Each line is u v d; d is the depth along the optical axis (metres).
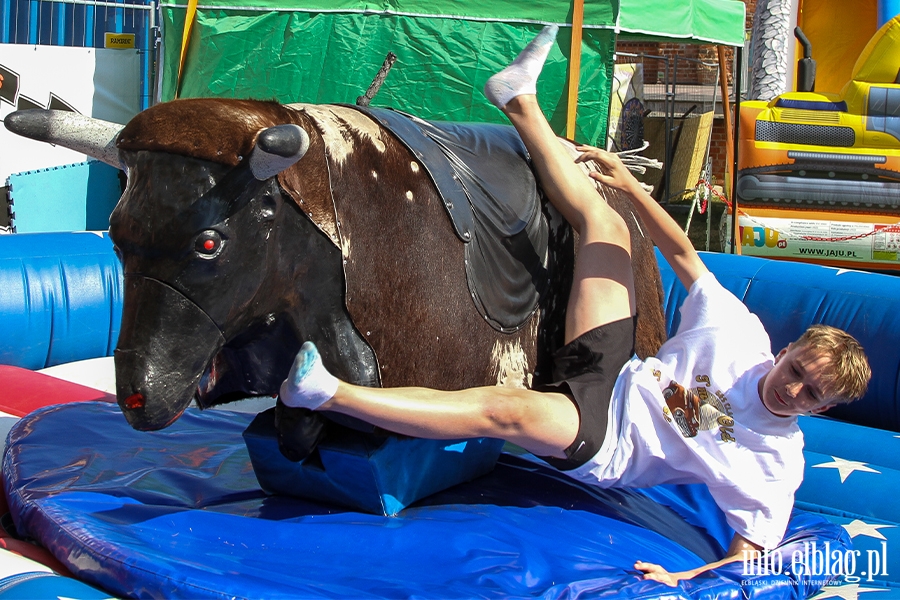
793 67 10.23
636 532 2.73
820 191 7.47
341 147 2.41
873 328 4.31
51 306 4.59
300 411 2.42
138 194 2.14
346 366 2.40
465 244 2.66
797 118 7.48
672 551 2.68
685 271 2.90
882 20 10.02
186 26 7.58
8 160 7.45
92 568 2.21
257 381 2.59
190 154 2.11
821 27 10.53
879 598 2.49
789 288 4.73
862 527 2.97
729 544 2.85
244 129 2.16
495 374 2.79
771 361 2.68
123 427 3.39
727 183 9.99
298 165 2.28
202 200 2.11
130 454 3.10
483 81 7.21
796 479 2.64
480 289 2.71
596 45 7.12
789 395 2.51
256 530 2.44
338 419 2.49
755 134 7.52
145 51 8.12
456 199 2.65
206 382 2.59
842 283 4.59
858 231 7.43
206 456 3.16
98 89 7.97
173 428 3.50
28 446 3.09
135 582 2.10
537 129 2.88
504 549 2.44
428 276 2.55
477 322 2.70
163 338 2.14
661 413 2.69
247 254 2.20
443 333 2.60
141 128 2.15
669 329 5.00
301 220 2.29
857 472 3.34
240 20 7.47
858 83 7.40
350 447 2.51
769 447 2.61
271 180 2.20
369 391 2.29
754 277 4.91
